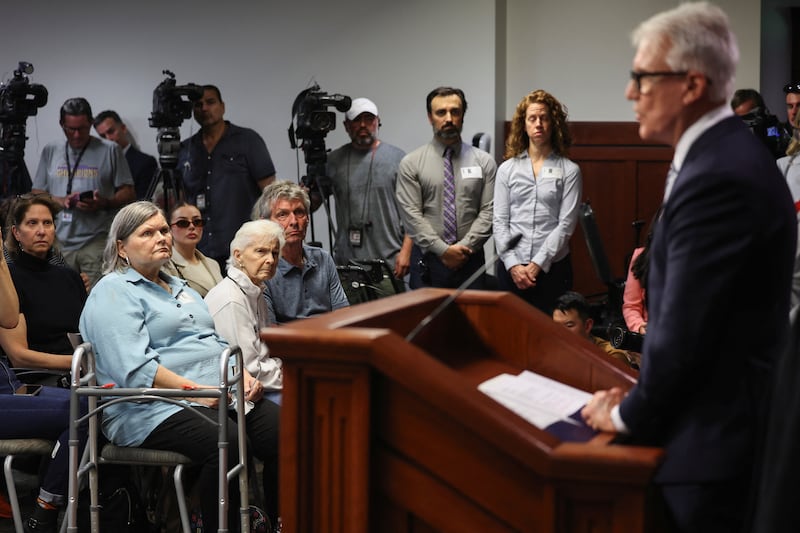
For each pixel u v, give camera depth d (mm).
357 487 1575
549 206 4969
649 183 6605
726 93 1634
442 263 5281
